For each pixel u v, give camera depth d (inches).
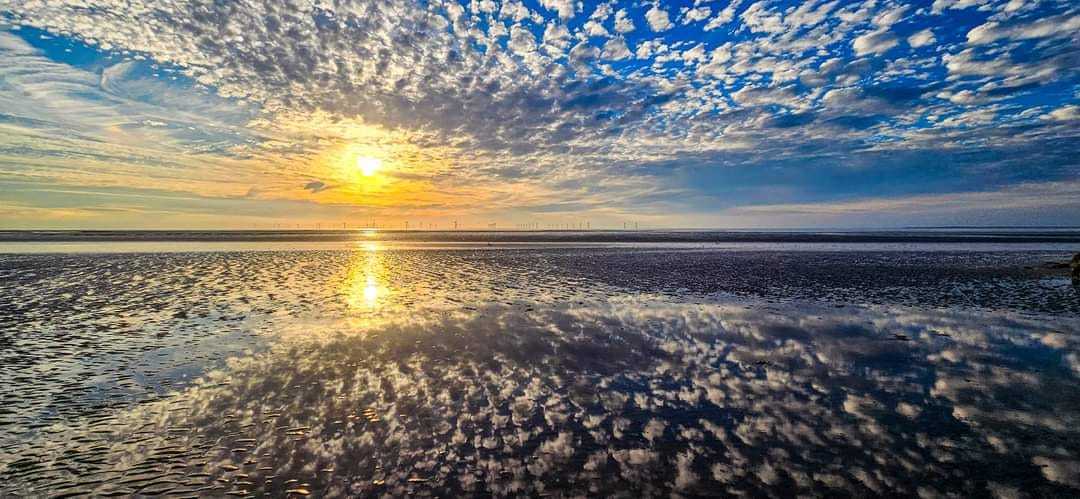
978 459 272.1
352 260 1606.8
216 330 585.3
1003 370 438.6
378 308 733.9
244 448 285.1
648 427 316.5
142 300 789.2
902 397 372.2
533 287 970.1
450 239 3855.8
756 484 247.0
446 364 453.1
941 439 297.9
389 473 258.1
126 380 403.5
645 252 2076.8
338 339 543.8
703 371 437.7
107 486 244.5
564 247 2532.0
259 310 713.0
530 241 3444.9
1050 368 444.5
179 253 1870.1
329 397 367.2
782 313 705.0
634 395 376.2
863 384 402.6
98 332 570.6
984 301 803.4
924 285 991.6
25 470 259.6
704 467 264.1
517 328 602.9
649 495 237.6
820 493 238.7
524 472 258.8
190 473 257.3
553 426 317.7
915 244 2827.3
